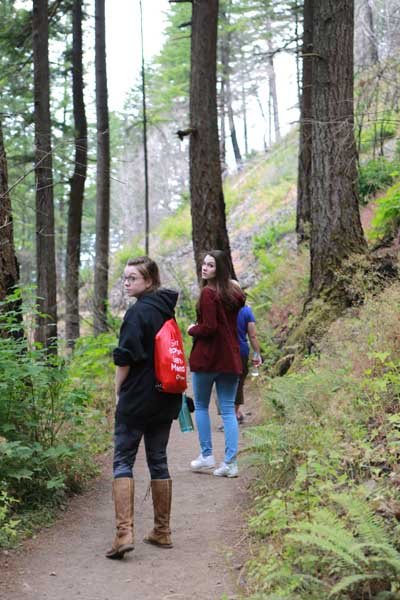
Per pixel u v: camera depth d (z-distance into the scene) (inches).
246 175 1428.4
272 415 296.4
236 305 257.9
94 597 157.6
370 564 140.1
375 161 583.2
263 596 134.4
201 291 257.0
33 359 233.6
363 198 564.1
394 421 200.4
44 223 481.4
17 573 171.6
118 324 630.5
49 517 211.3
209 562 176.7
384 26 738.2
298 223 578.9
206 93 505.7
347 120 390.9
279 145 1393.9
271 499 200.1
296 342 377.4
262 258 687.1
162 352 186.5
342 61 390.9
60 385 247.1
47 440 239.0
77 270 645.9
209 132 507.5
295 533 157.8
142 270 191.3
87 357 471.8
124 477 185.5
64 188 1141.7
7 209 274.8
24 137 574.2
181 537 198.4
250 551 175.3
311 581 142.6
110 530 205.3
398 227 417.1
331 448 200.2
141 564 178.4
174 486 249.8
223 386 259.9
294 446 217.5
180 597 156.3
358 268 355.9
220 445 310.7
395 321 253.6
